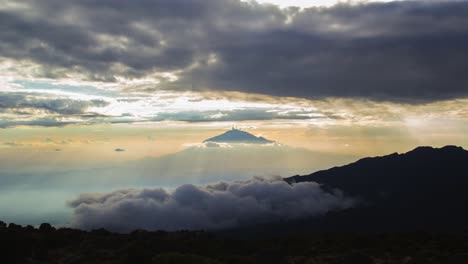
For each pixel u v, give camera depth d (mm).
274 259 43250
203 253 42594
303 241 51375
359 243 48938
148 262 36469
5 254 37531
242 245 48844
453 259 40594
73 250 42844
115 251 41719
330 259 42781
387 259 42344
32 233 47250
